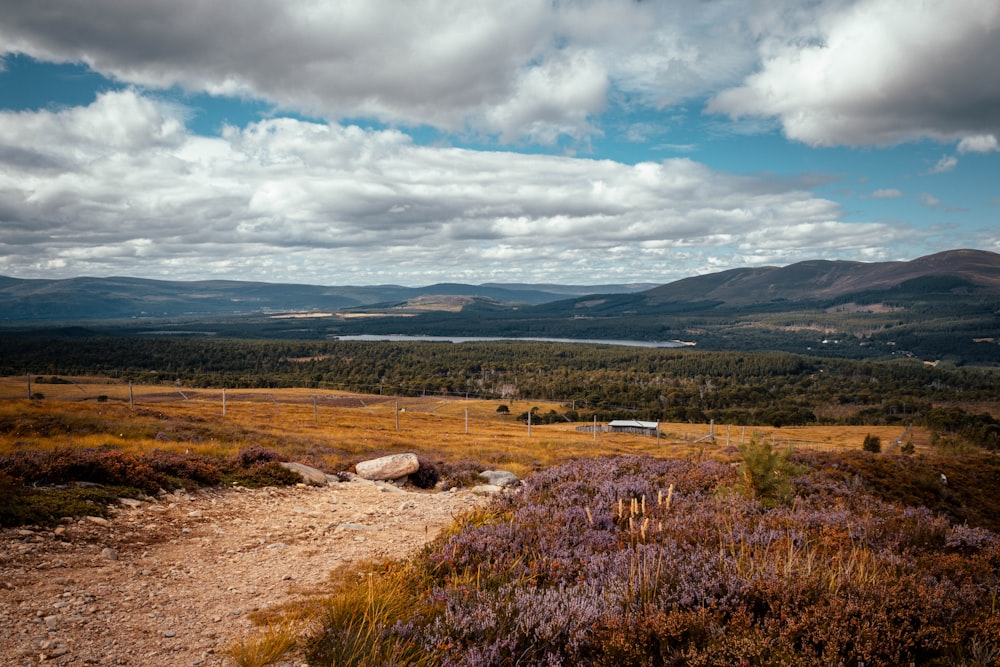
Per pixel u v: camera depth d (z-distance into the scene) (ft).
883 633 15.29
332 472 62.13
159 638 18.60
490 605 17.70
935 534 27.37
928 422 382.63
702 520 27.48
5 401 109.29
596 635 15.94
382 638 16.31
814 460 65.62
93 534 30.42
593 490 35.99
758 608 17.26
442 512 44.11
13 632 18.21
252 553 30.40
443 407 460.14
